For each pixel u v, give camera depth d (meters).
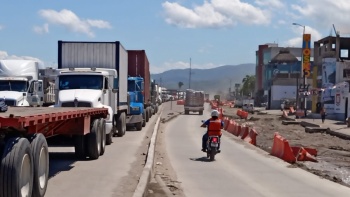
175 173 15.84
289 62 124.62
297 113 66.19
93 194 11.18
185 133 34.53
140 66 38.88
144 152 20.09
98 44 25.16
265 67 133.88
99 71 21.61
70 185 12.23
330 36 73.69
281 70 123.25
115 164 16.20
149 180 13.70
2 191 8.27
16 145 8.45
